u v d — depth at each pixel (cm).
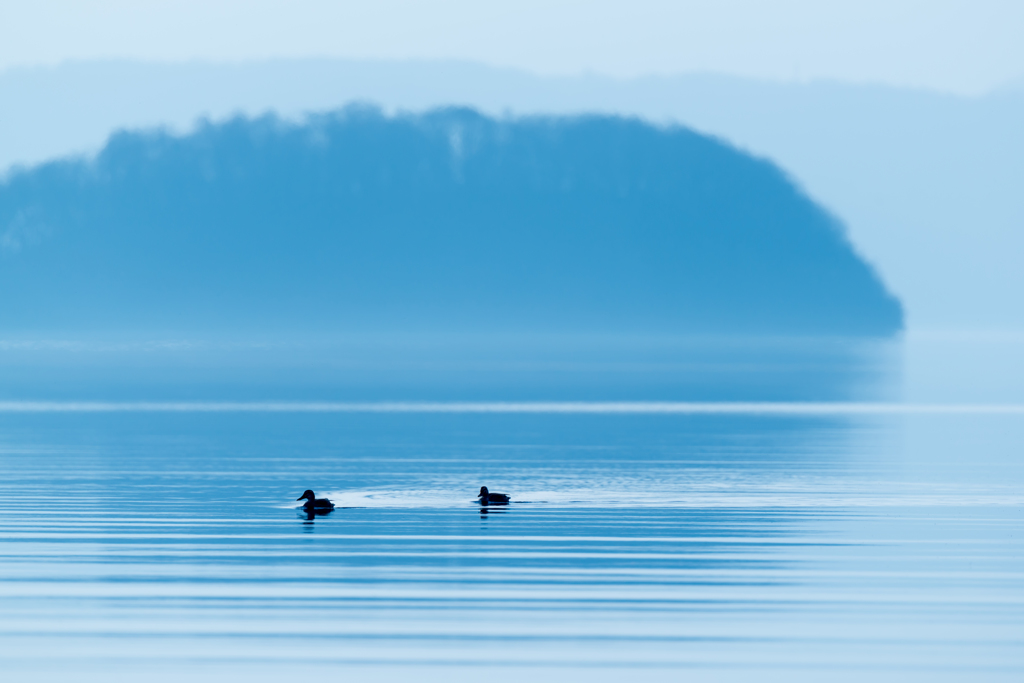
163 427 19162
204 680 5822
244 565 8156
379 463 13975
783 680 5844
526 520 10006
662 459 14512
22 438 17150
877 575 7925
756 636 6525
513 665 6038
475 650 6269
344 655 6181
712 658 6153
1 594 7350
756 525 9775
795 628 6681
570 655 6197
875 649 6309
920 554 8575
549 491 11619
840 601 7256
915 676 5897
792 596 7369
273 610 7012
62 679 5825
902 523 9850
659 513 10350
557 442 16738
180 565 8150
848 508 10638
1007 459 14650
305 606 7094
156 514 10262
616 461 14288
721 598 7312
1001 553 8612
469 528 9606
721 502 10975
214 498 11181
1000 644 6391
